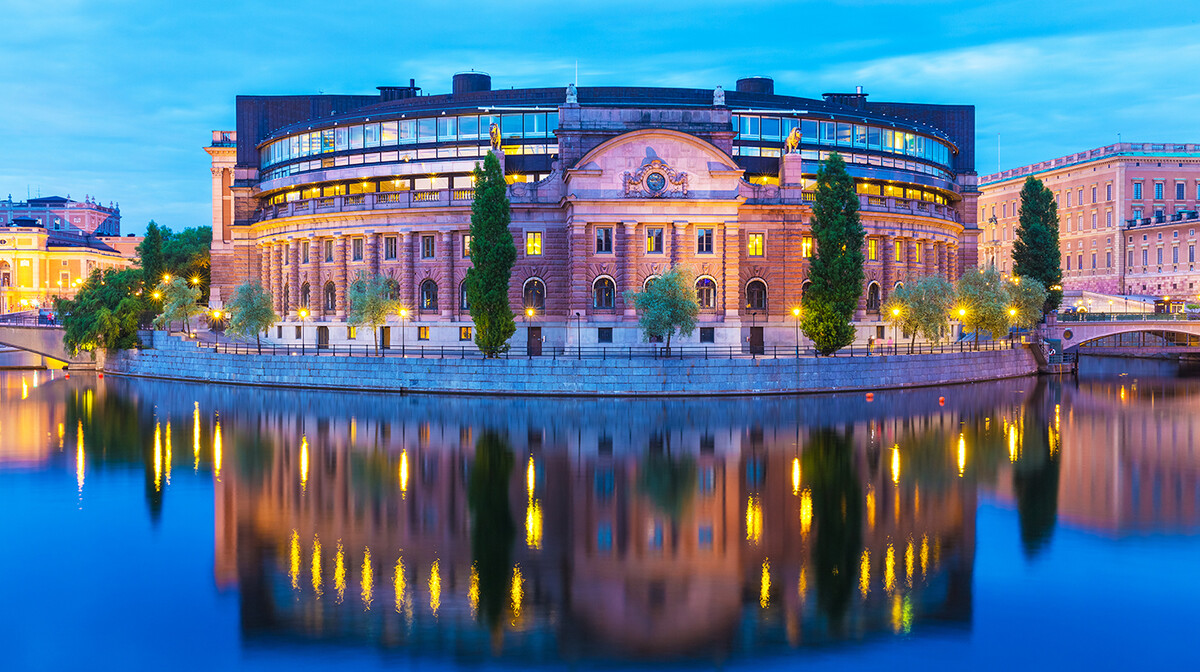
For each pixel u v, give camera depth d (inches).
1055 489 1738.4
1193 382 3735.2
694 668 993.5
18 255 7455.7
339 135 3949.3
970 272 3718.0
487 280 2957.7
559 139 3376.0
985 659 1013.2
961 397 3021.7
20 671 994.7
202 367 3523.6
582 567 1290.6
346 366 3120.1
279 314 4010.8
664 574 1263.5
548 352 3393.2
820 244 3056.1
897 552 1357.0
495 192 2977.4
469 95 3932.1
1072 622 1103.6
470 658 1014.4
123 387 3390.7
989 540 1413.6
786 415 2514.8
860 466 1914.4
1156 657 1017.5
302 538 1428.4
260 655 1027.3
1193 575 1257.4
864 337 3730.3
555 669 990.4
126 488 1750.7
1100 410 2792.8
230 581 1242.0
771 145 3799.2
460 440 2167.8
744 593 1193.4
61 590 1216.8
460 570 1278.3
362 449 2081.7
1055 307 4261.8
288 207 3939.5
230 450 2091.5
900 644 1049.5
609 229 3181.6
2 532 1464.1
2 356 4682.6
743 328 3457.2
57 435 2314.2
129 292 4185.5
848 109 4037.9
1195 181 6141.7
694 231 3184.1
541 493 1690.5
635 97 3843.5
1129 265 6053.2
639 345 3144.7
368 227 3649.1
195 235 5644.7
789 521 1513.3
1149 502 1641.2
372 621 1110.4
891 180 3961.6
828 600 1170.0
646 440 2158.0
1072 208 6545.3
